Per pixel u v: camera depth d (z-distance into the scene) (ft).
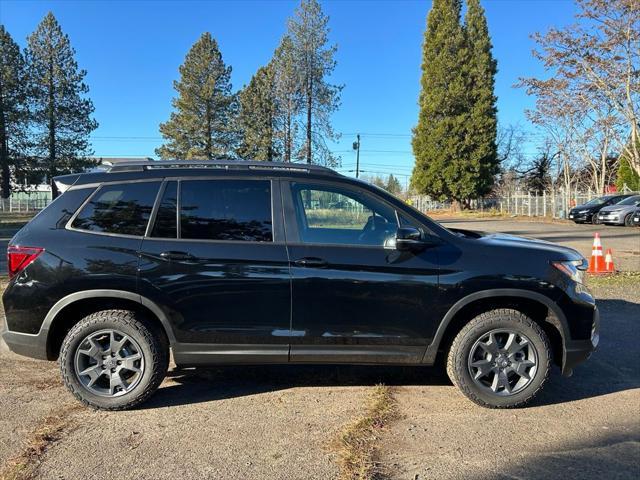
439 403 14.32
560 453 11.52
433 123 137.59
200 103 151.84
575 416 13.52
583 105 96.73
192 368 17.15
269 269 13.48
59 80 154.40
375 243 13.97
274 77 140.97
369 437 12.22
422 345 13.79
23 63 146.20
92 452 11.49
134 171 14.17
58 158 155.74
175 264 13.41
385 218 14.17
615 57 87.56
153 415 13.48
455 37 133.90
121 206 13.85
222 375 16.48
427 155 137.90
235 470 10.77
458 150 134.62
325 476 10.54
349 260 13.56
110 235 13.61
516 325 13.75
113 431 12.53
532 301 14.21
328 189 14.21
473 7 139.23
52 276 13.29
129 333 13.52
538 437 12.30
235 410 13.82
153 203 13.83
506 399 13.84
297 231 13.85
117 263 13.34
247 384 15.72
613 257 43.55
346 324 13.61
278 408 13.96
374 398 14.58
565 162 133.90
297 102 138.72
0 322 20.07
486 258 13.80
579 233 68.59
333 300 13.53
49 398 14.53
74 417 13.30
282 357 13.71
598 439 12.20
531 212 123.34
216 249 13.53
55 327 13.73
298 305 13.52
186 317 13.46
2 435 12.28
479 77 134.62
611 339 20.33
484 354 13.98
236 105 156.15
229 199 13.97
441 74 134.41
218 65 152.35
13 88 143.95
